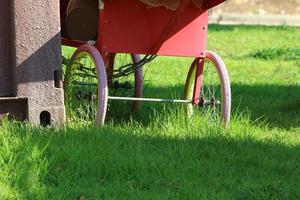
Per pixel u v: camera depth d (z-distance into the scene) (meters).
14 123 14.43
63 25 17.17
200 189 11.78
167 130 15.00
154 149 13.52
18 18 14.74
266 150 14.18
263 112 19.09
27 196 11.16
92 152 12.62
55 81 15.18
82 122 14.95
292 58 32.41
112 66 17.25
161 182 12.06
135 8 15.31
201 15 15.84
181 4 14.95
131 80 19.75
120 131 14.27
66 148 12.67
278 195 11.75
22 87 14.86
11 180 11.60
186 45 15.84
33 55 14.90
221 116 15.51
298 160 13.81
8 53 14.90
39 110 14.98
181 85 22.80
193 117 15.73
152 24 15.45
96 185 11.74
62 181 11.80
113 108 17.42
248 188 12.00
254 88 23.02
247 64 29.55
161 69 26.77
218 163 13.07
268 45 37.31
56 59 15.10
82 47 15.47
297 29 45.62
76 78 16.91
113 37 15.29
